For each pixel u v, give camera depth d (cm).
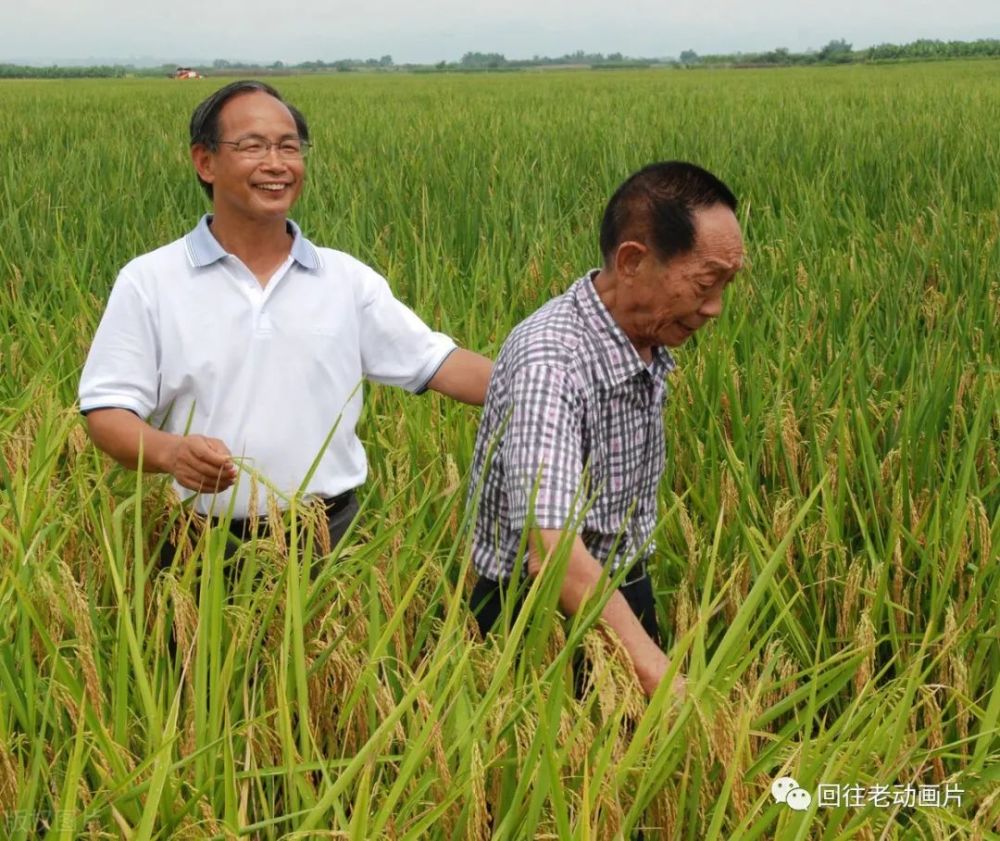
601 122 1730
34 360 511
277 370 316
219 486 279
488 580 285
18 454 343
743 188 1008
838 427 392
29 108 2444
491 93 3278
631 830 219
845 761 222
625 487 269
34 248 730
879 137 1321
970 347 521
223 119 304
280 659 242
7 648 248
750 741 233
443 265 673
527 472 239
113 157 1217
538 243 711
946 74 4319
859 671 274
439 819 219
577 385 247
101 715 231
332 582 279
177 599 242
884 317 585
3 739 225
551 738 207
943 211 808
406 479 361
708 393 450
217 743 216
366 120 1869
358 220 800
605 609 237
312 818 199
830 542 339
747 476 361
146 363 311
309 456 322
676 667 208
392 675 258
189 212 847
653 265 240
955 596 341
